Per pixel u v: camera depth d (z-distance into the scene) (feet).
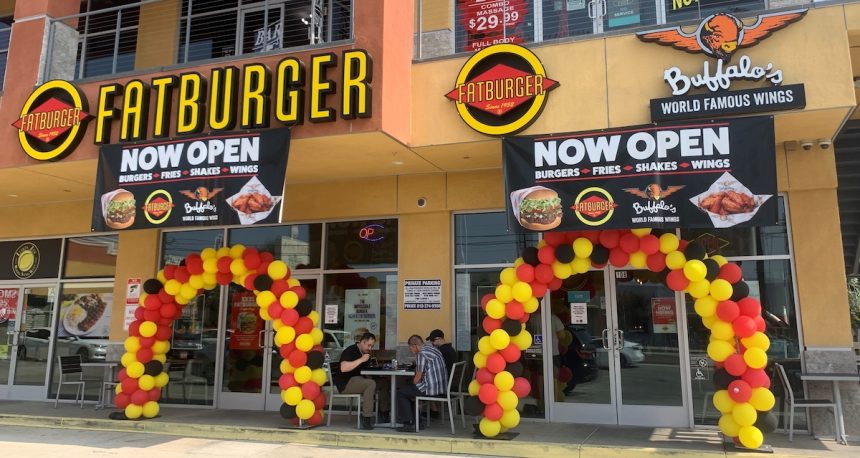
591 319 28.96
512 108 25.57
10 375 38.01
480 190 30.73
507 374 24.59
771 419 23.03
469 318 30.60
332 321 32.55
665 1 30.99
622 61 24.99
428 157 28.71
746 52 23.67
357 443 25.79
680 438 24.82
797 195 26.96
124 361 30.14
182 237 35.99
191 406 33.78
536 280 24.80
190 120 26.61
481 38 33.30
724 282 22.76
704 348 27.40
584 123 24.99
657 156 23.59
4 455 24.23
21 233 38.60
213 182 26.02
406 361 30.42
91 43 40.24
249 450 25.12
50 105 29.40
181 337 34.76
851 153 32.78
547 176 24.61
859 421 24.93
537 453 23.75
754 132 22.93
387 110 25.12
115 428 29.22
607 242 24.17
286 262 33.83
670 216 23.09
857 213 36.19
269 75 26.27
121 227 26.99
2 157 30.27
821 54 22.94
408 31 27.58
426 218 31.53
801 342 26.12
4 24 40.78
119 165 27.48
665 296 28.25
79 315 37.47
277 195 25.13
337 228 33.42
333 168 30.66
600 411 28.19
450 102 26.76
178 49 38.83
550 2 32.65
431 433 26.13
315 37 34.22
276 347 33.01
